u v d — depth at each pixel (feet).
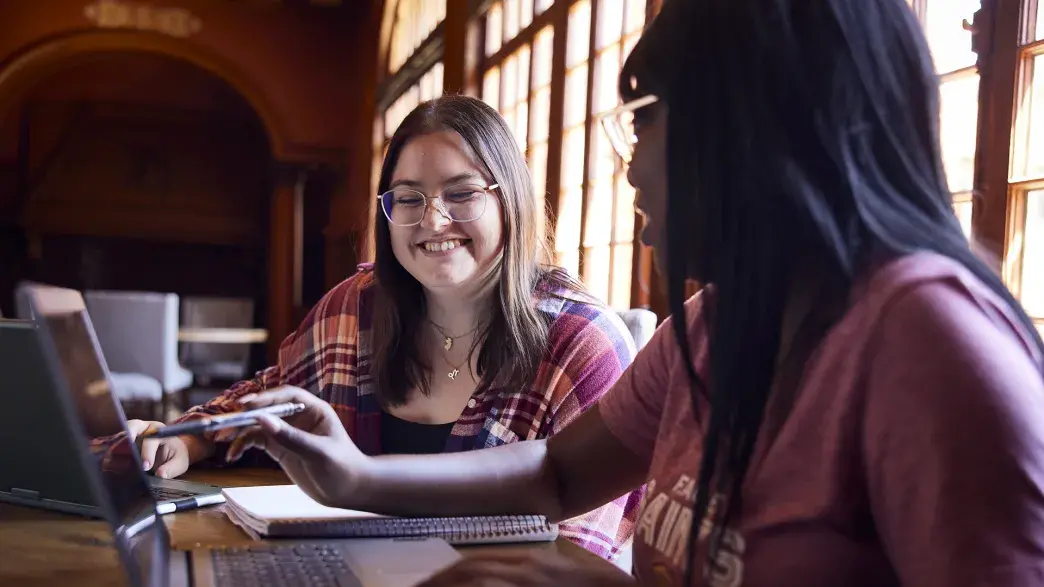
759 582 2.61
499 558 3.33
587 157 12.61
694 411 3.12
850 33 2.53
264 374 6.30
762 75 2.58
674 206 2.82
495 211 5.41
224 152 37.37
